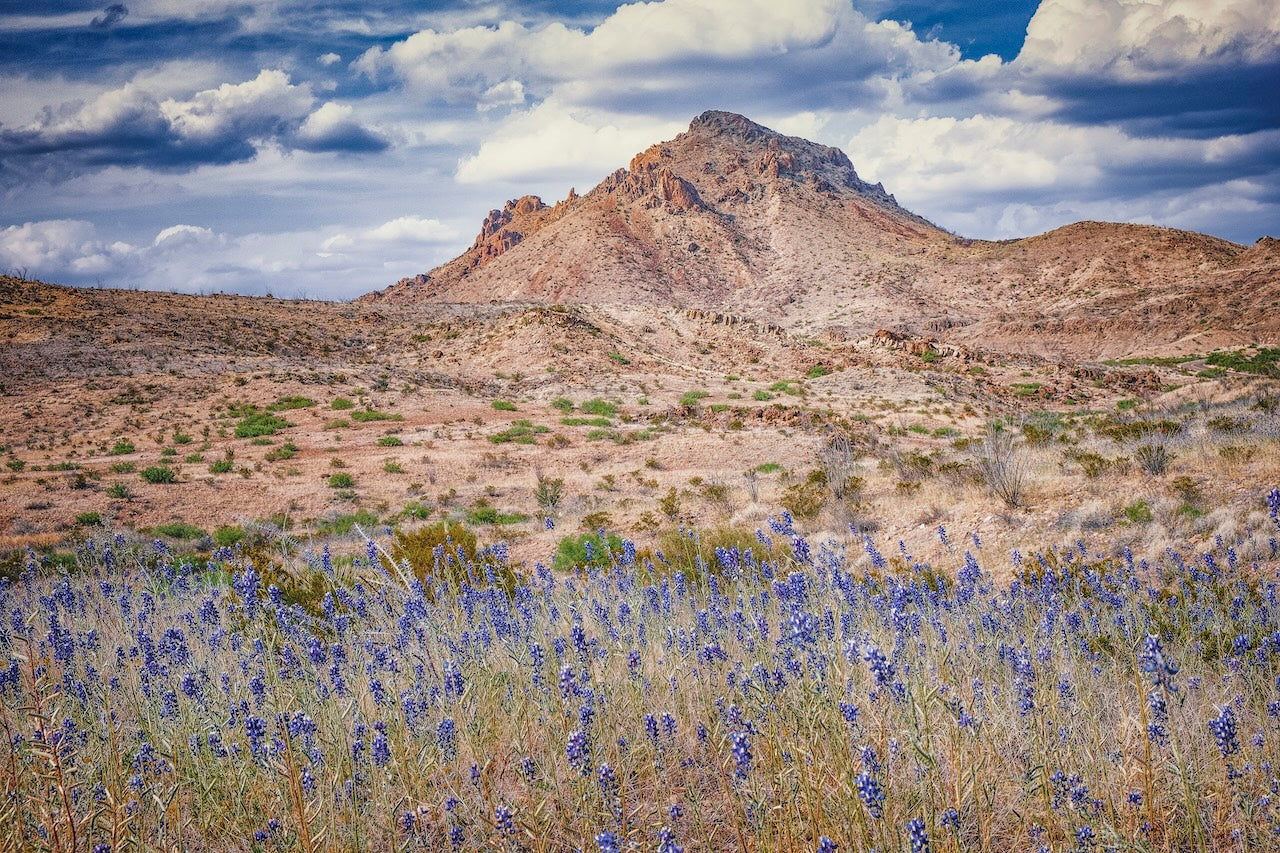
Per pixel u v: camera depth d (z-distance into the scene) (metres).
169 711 4.40
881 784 3.08
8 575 17.41
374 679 4.49
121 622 7.06
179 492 32.62
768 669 4.13
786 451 38.78
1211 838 3.27
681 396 64.31
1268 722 4.12
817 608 4.94
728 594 7.05
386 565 8.83
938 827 3.11
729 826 3.58
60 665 5.71
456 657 5.12
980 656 5.03
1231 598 6.72
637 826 3.53
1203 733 3.95
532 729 4.45
